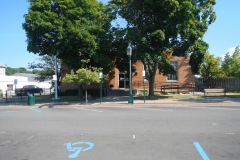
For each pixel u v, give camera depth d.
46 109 21.92
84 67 28.33
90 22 28.12
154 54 25.78
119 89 35.19
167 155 7.77
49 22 26.25
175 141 9.45
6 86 55.50
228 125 12.48
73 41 26.80
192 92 34.69
